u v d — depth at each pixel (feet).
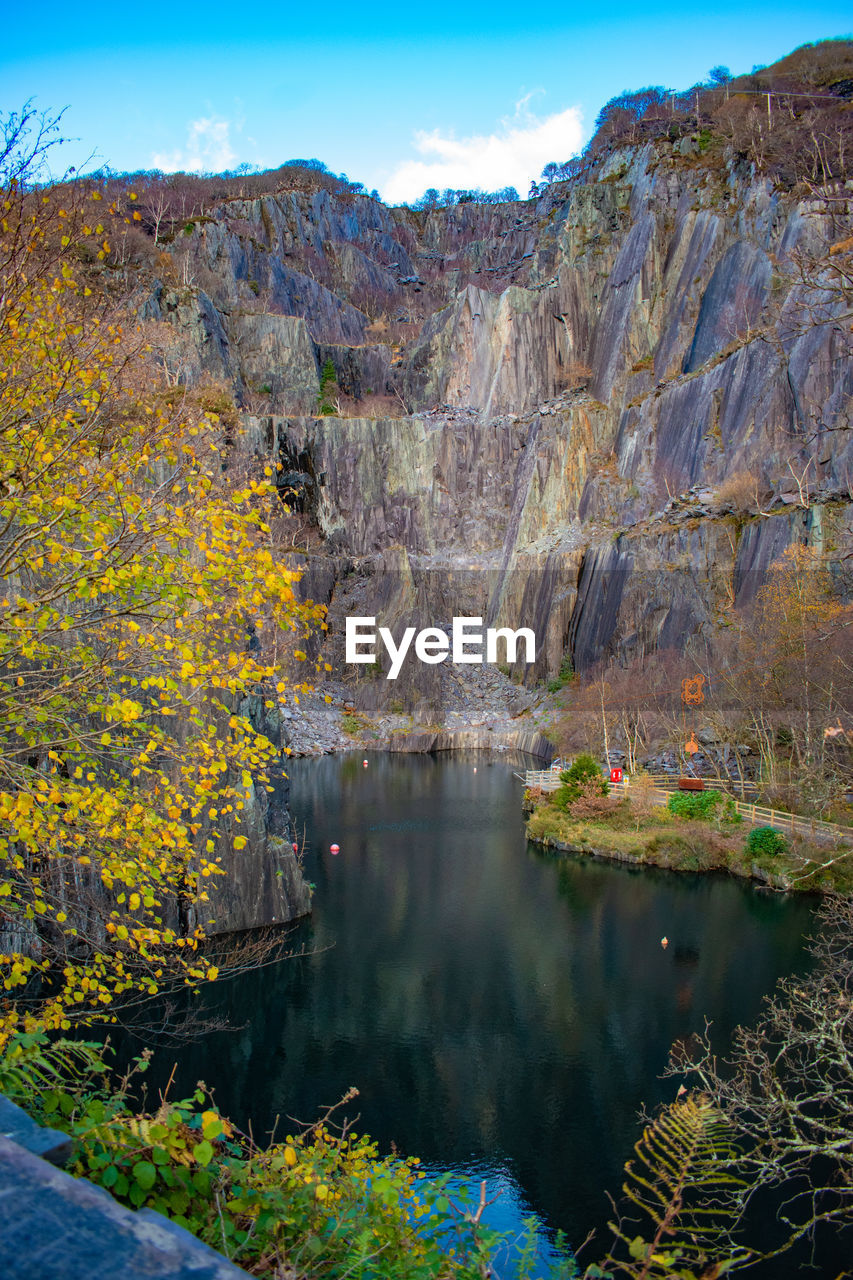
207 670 29.68
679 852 133.49
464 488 353.10
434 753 267.18
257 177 555.69
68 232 27.63
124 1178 14.66
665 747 191.31
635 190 343.05
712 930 103.60
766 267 252.62
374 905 114.11
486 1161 59.57
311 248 497.05
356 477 346.95
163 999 81.20
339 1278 15.85
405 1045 76.18
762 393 227.61
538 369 358.43
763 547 199.82
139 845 29.14
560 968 92.73
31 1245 6.30
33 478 27.71
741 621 178.91
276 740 114.62
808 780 113.50
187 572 29.25
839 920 59.57
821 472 199.21
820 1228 51.31
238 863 103.09
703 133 331.57
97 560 27.04
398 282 545.85
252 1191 16.42
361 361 408.67
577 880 126.11
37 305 27.71
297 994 86.53
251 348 369.50
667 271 311.88
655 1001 84.12
